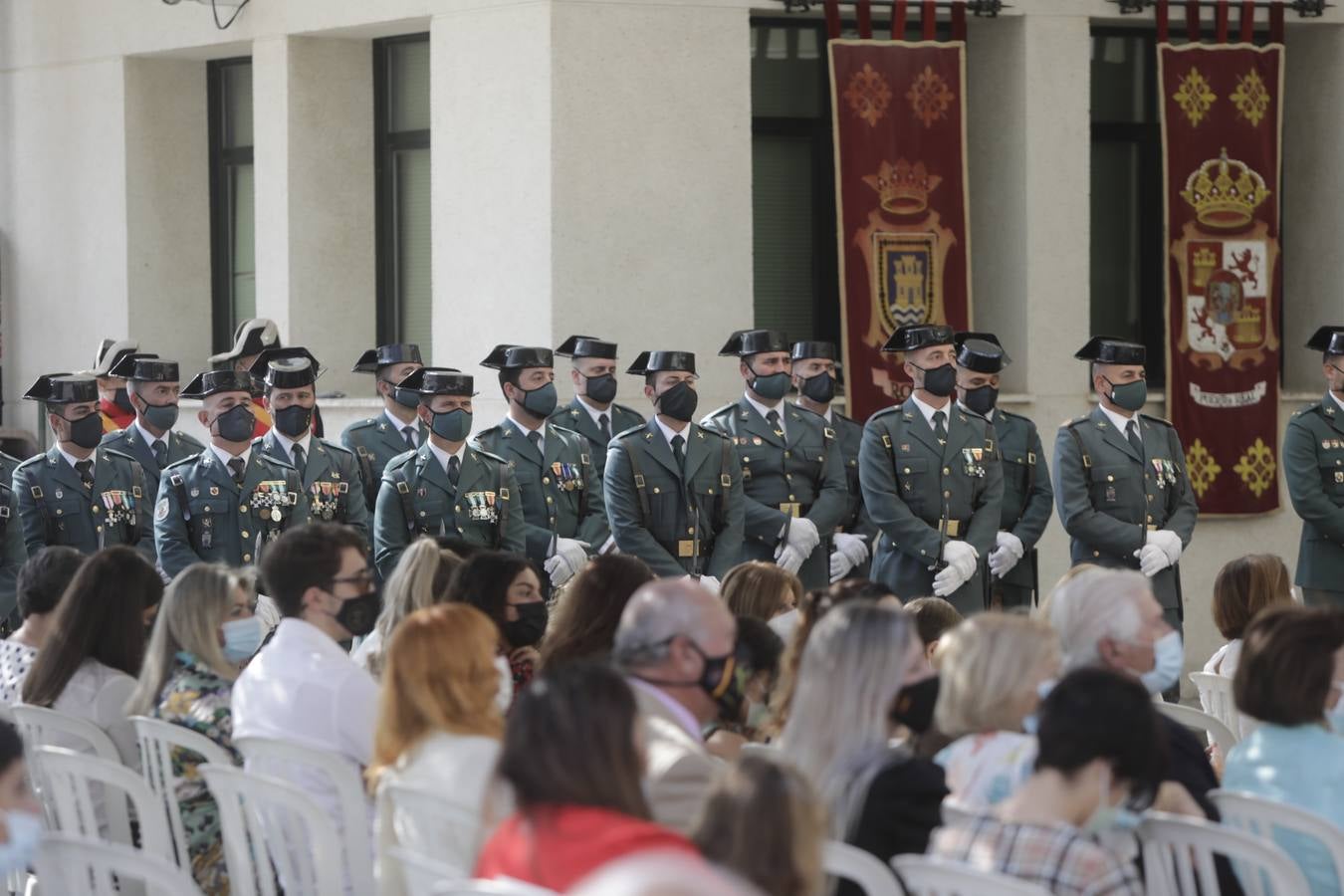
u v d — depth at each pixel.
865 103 30.02
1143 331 33.38
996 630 10.91
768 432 25.31
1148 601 12.46
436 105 30.53
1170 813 11.45
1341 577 25.84
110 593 14.38
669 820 9.83
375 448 26.12
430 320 32.91
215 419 23.12
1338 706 13.31
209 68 35.22
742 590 16.20
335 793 12.30
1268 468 31.75
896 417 24.91
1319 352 33.12
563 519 24.58
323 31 32.06
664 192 29.77
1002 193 31.70
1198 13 31.27
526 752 7.96
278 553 13.43
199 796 13.37
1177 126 31.12
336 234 32.91
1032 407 31.22
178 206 35.12
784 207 31.84
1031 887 8.55
